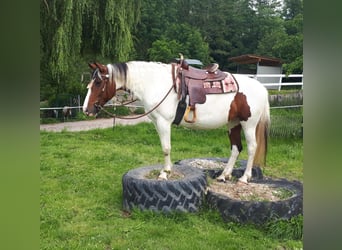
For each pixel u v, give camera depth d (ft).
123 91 10.69
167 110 9.63
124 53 28.09
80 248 7.55
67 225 8.82
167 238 8.06
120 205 10.25
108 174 13.50
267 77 27.30
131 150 18.02
